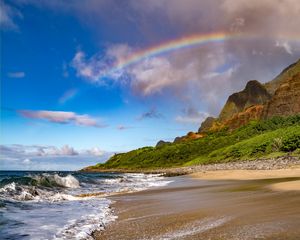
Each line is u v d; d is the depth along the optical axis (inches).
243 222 466.0
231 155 4434.1
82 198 981.2
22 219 596.1
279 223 435.2
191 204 738.2
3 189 1019.9
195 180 1975.9
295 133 3651.6
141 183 1855.3
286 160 2765.7
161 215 601.9
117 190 1326.3
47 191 1159.0
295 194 741.9
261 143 4131.4
